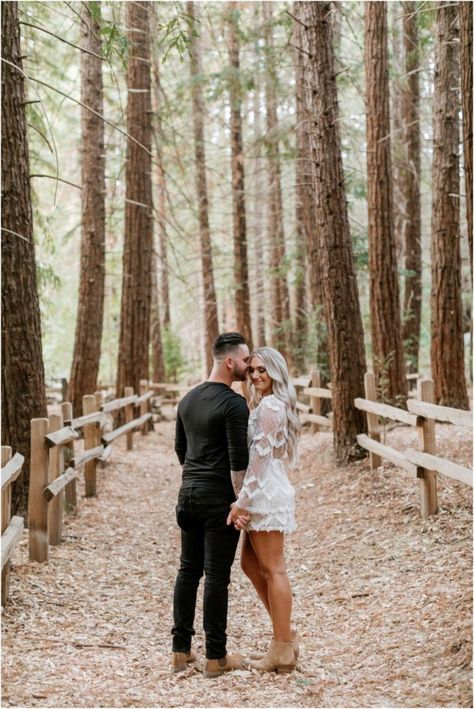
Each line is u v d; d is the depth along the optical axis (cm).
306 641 467
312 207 1416
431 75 1375
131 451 1216
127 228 1360
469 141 428
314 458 1006
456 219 1057
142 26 1005
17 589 522
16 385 675
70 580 568
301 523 751
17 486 677
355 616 494
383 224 1095
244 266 1827
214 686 392
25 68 948
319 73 895
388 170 1092
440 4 1034
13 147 655
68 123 1731
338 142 905
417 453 646
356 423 894
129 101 1301
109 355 2458
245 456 402
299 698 375
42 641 441
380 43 1073
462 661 383
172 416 1747
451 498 666
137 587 577
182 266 2666
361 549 622
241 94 1476
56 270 2150
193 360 2597
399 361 1094
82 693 372
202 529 424
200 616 529
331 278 902
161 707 362
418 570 539
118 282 2148
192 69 1493
